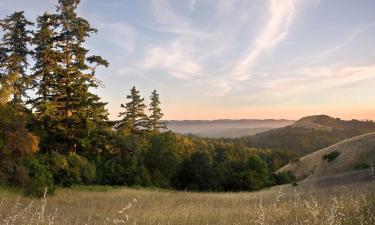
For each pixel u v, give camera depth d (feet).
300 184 136.77
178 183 199.21
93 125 117.50
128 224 31.12
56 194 85.46
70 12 113.80
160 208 49.39
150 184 162.50
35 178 83.41
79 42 115.55
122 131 213.25
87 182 126.72
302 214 29.55
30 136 83.61
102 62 116.26
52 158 99.40
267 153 449.06
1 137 78.89
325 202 33.88
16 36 114.62
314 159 256.11
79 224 34.01
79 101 115.14
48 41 113.29
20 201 62.23
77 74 114.01
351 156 221.05
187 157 207.51
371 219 23.47
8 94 87.04
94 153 136.46
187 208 43.50
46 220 27.32
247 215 34.50
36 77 112.57
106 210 52.21
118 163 157.28
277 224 27.40
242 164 225.76
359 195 34.45
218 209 42.27
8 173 83.66
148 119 230.27
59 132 113.91
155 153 186.09
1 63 113.60
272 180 225.35
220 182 201.46
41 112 111.96
